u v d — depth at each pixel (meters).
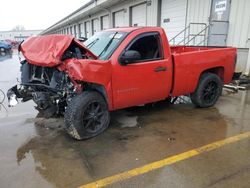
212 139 3.51
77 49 3.46
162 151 3.18
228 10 7.95
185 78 4.39
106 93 3.51
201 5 9.10
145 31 3.91
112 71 3.49
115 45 3.69
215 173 2.67
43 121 4.33
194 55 4.43
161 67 4.00
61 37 3.42
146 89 3.93
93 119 3.57
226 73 5.09
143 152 3.16
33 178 2.62
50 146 3.36
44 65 3.32
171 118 4.40
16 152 3.20
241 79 6.99
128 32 3.86
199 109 4.89
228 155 3.04
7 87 7.42
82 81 3.31
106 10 18.27
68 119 3.39
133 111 4.82
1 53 23.89
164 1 11.46
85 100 3.40
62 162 2.94
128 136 3.65
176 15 10.67
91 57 3.59
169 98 5.04
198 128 3.92
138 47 3.94
